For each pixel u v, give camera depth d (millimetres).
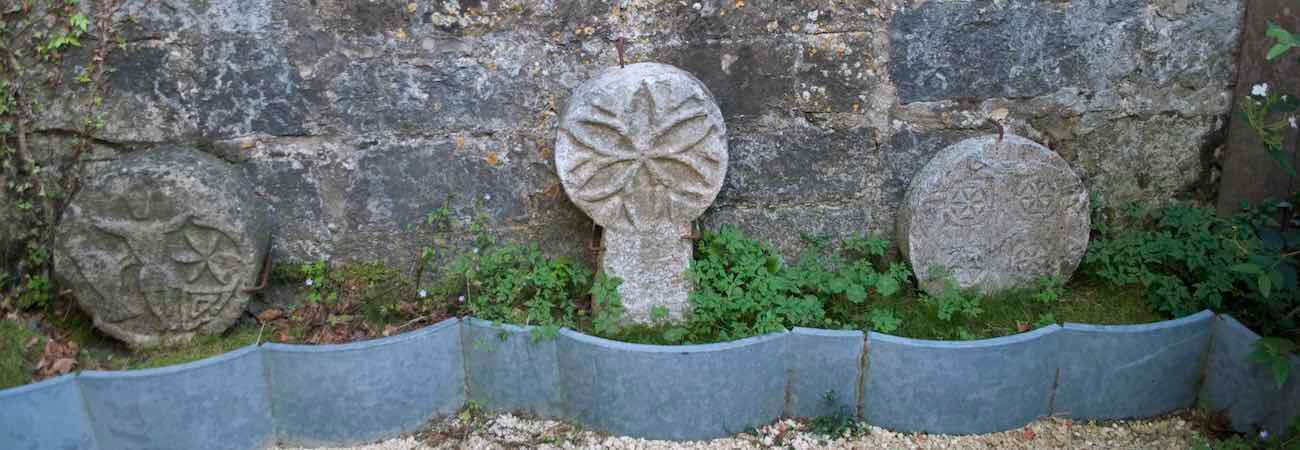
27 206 3277
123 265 3145
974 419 3184
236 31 3180
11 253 3311
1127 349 3170
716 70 3396
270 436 3152
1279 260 2949
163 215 3100
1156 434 3209
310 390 3088
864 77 3436
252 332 3375
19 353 3111
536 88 3381
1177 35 3490
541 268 3414
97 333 3326
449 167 3439
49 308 3352
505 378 3254
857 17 3359
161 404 2943
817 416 3244
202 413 2996
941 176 3369
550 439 3188
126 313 3203
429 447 3160
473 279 3436
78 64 3168
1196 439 3113
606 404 3152
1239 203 3596
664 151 3189
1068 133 3582
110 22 3127
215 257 3178
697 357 3037
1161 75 3541
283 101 3277
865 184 3592
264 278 3320
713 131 3199
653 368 3051
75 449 2938
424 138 3393
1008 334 3312
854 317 3387
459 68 3320
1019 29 3418
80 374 2895
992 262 3508
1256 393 3086
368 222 3465
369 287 3504
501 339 3186
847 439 3172
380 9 3219
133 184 3066
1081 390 3232
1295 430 2977
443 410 3283
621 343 3066
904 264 3498
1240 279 3324
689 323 3369
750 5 3324
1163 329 3158
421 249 3527
